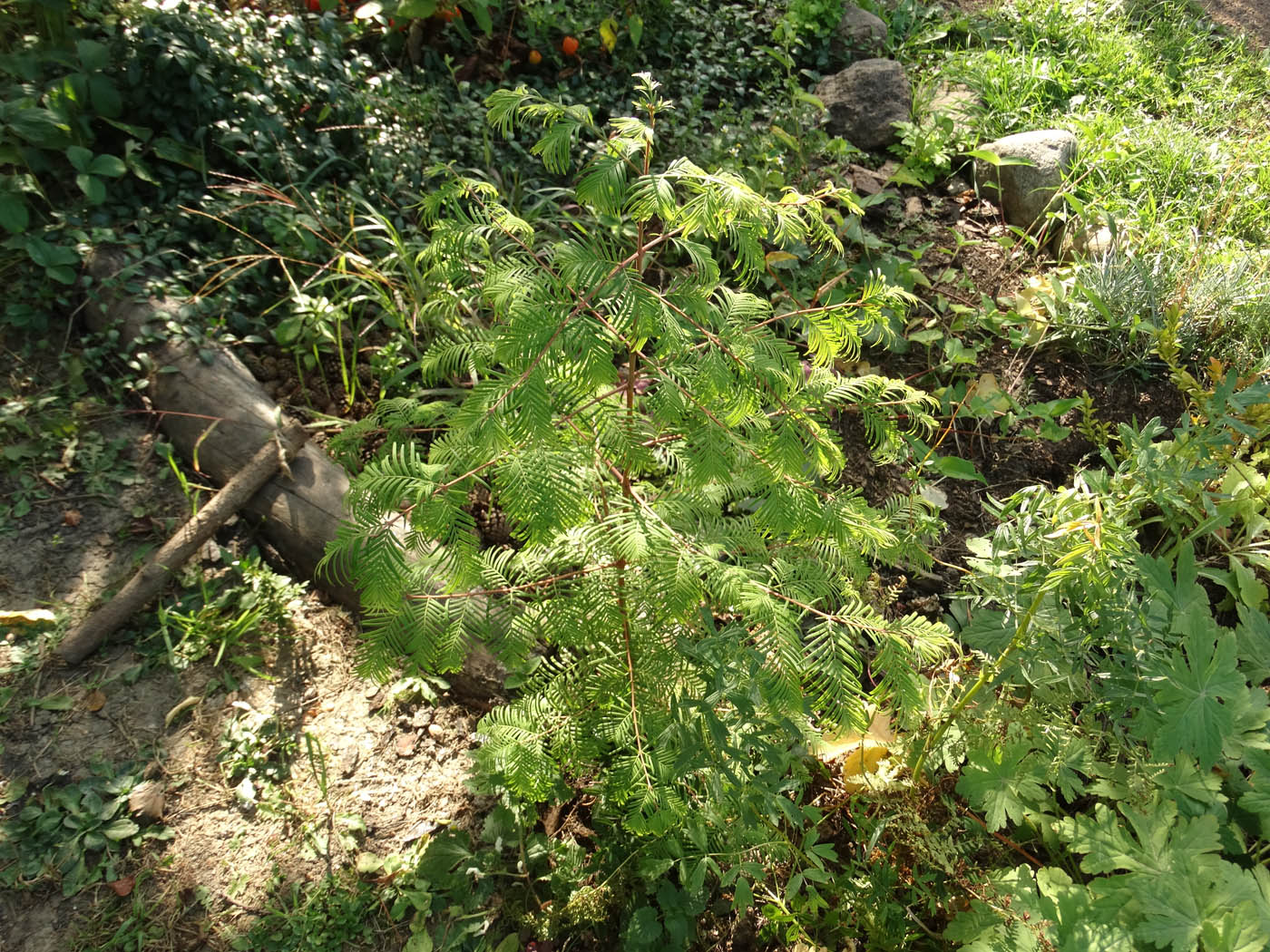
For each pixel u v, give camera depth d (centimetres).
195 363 317
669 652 208
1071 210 452
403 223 382
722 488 223
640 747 211
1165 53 595
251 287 353
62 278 321
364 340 353
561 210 383
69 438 306
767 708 207
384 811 259
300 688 277
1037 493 272
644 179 153
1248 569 331
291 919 238
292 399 335
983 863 262
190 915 234
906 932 233
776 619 179
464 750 274
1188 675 239
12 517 288
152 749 256
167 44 348
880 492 355
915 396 215
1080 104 530
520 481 161
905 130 477
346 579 288
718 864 238
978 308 416
